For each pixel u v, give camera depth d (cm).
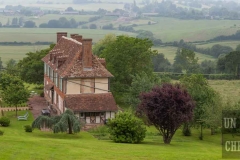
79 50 6725
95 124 6300
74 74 6438
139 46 8381
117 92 8244
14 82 7344
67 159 3228
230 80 12206
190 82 6844
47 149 3572
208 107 5816
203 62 14700
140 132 4831
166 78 8244
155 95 4684
